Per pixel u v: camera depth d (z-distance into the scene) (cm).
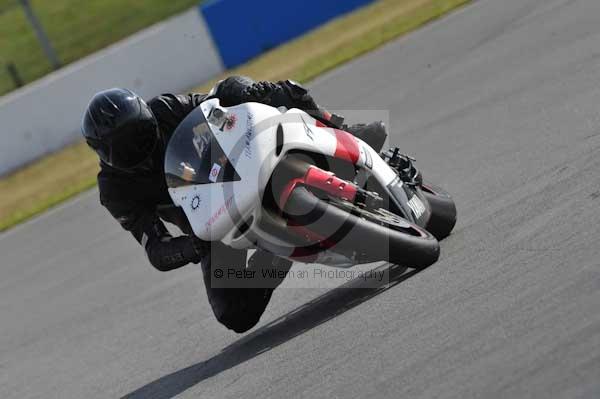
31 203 5403
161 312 2514
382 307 1716
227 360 1866
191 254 1819
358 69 5131
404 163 2009
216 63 7225
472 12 5281
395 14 6562
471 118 3147
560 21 3994
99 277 3228
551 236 1711
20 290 3516
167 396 1786
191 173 1727
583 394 1098
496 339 1345
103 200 1900
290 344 1759
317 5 7494
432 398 1233
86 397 2055
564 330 1283
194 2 8694
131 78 6919
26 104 6594
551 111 2761
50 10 9319
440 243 1970
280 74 6119
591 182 1936
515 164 2394
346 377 1442
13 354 2727
